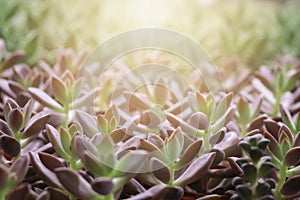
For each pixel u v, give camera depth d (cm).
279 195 46
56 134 45
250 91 67
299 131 51
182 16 94
